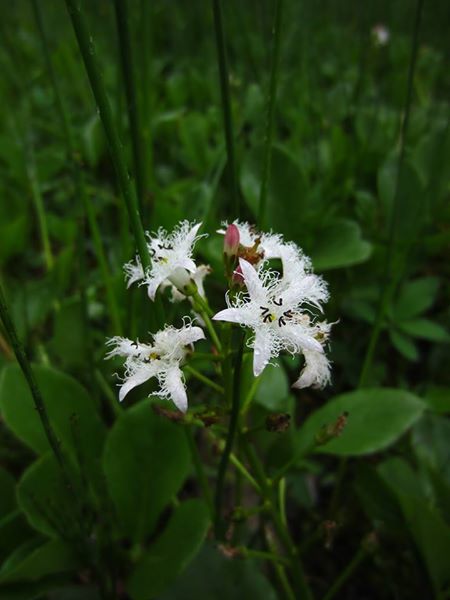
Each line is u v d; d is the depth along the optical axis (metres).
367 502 0.18
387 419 0.16
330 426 0.13
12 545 0.16
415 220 0.25
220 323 0.13
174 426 0.17
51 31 0.56
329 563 0.20
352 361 0.24
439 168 0.25
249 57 0.29
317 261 0.22
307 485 0.21
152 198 0.24
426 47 0.53
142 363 0.11
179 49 0.49
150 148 0.27
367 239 0.27
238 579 0.15
